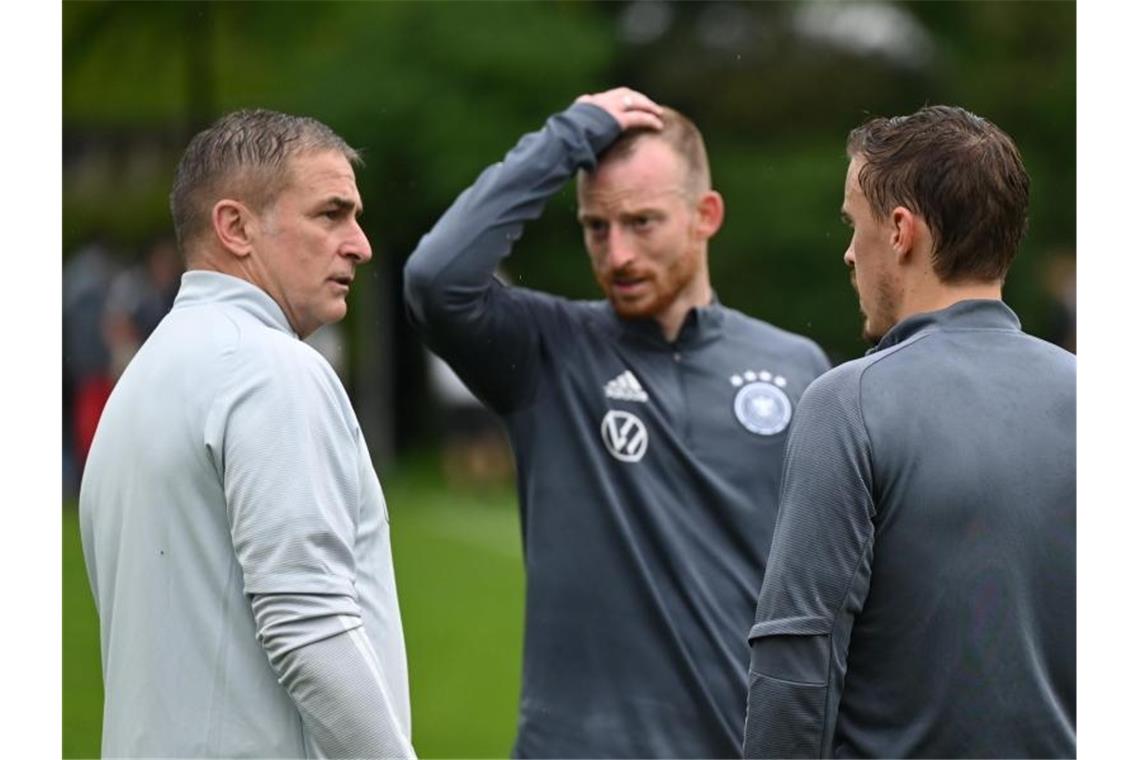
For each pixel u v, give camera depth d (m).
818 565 10.09
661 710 14.41
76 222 61.84
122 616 10.60
